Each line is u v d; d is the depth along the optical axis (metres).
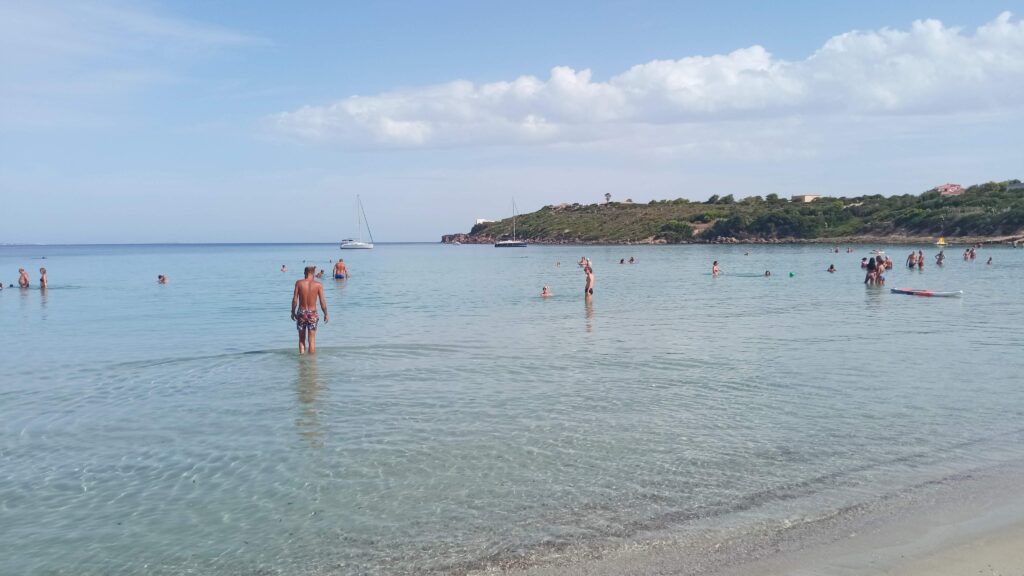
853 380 14.87
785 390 13.98
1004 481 8.76
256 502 8.46
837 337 21.28
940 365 16.48
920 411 12.16
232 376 16.03
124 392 14.50
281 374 16.20
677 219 191.50
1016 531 7.36
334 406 13.02
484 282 53.56
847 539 7.25
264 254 172.62
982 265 65.56
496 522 7.78
